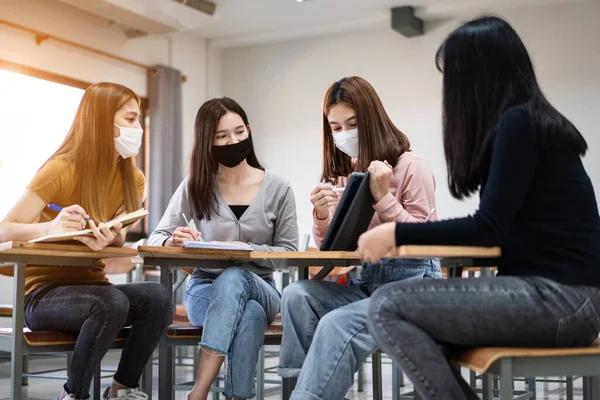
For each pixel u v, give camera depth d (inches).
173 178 275.9
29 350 80.0
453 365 61.0
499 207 56.1
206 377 86.0
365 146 88.7
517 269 58.2
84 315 81.0
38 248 72.8
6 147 225.5
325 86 297.7
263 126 309.6
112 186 93.0
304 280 80.4
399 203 84.8
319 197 90.8
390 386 160.7
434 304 56.1
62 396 82.4
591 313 55.5
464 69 61.7
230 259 93.7
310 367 67.9
